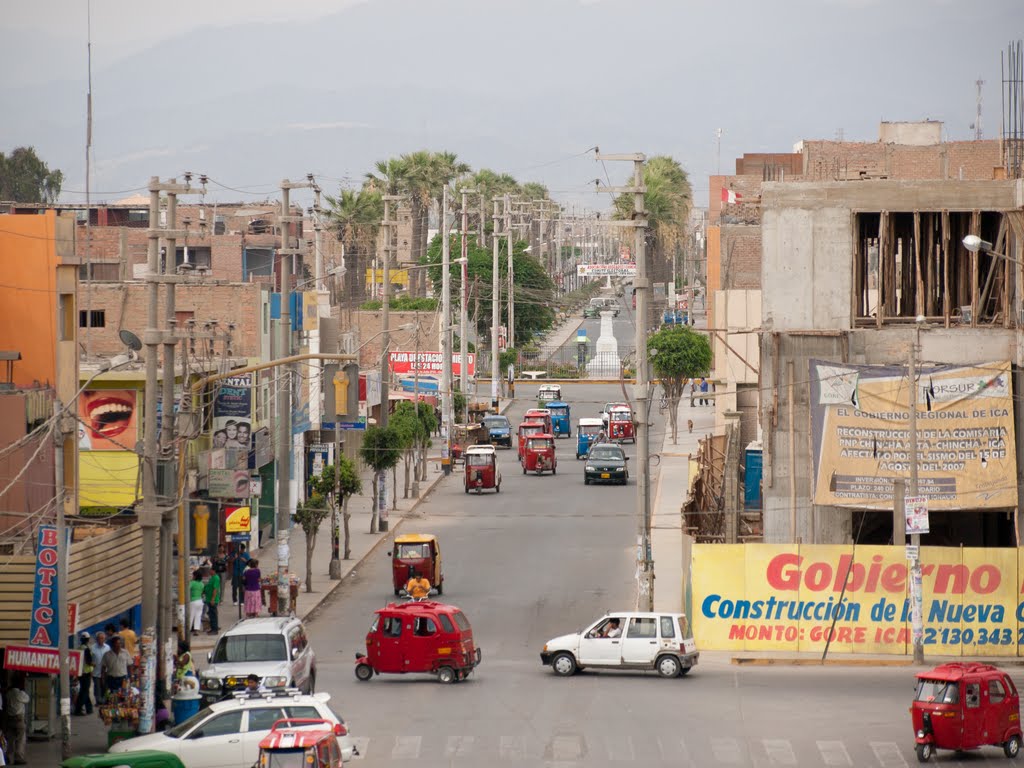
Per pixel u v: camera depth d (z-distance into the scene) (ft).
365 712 229.04
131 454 337.93
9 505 263.70
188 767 183.42
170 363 230.27
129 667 238.27
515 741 206.80
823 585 296.30
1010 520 354.54
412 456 560.20
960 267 354.74
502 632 317.01
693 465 474.49
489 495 551.18
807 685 258.16
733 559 297.33
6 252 303.07
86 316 433.89
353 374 254.27
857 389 328.29
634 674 271.49
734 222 603.26
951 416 326.44
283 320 335.06
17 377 302.86
